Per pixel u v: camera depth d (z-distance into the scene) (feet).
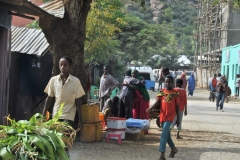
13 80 39.19
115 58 118.01
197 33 180.14
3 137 14.80
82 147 31.86
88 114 33.35
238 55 117.91
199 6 179.01
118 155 29.81
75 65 34.99
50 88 25.61
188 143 36.83
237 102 94.99
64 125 16.62
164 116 28.76
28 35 41.81
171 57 270.26
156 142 36.09
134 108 39.86
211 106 80.38
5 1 27.66
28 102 40.04
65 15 34.83
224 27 145.07
